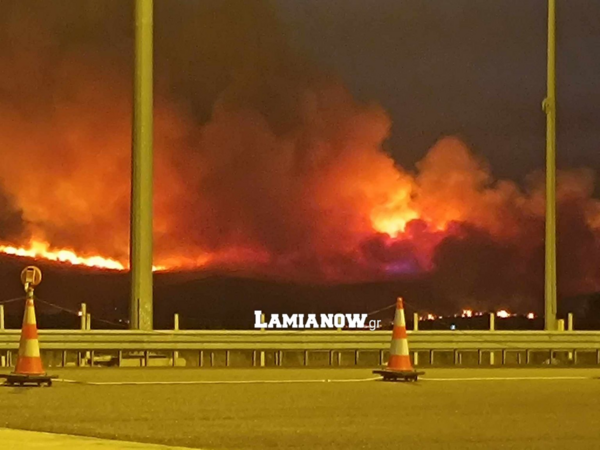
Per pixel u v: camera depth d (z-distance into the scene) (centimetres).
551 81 2755
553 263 2709
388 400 1532
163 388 1655
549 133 2739
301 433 1221
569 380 1877
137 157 2275
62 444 1108
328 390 1652
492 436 1213
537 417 1374
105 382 1742
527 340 2458
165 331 2228
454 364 2408
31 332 1675
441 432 1238
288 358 2405
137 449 1086
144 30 2278
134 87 2283
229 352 2300
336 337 2338
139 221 2269
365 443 1158
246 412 1387
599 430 1266
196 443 1151
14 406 1416
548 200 2723
